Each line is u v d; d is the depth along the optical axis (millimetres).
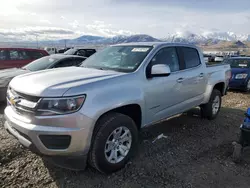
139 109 3318
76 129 2498
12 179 2799
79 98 2527
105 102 2719
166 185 2754
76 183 2762
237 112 6141
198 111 5961
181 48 4336
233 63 10125
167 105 3873
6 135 4051
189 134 4383
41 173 2939
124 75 3133
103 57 4031
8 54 9211
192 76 4375
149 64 3502
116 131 2949
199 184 2787
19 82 2936
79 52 15602
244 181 2873
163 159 3367
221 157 3482
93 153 2742
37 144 2504
